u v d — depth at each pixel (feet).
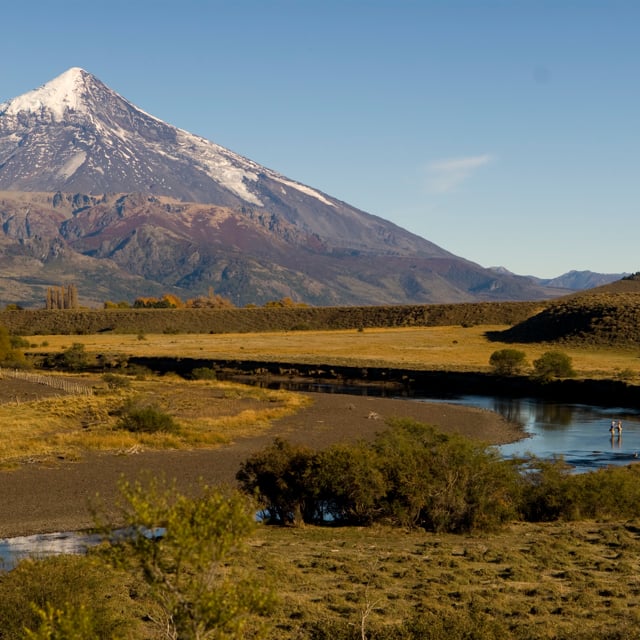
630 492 102.06
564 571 69.82
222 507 33.50
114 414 187.01
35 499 103.55
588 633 50.39
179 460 133.59
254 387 277.03
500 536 87.45
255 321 640.17
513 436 179.83
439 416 210.18
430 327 581.12
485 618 52.90
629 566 71.15
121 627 48.42
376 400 244.83
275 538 84.53
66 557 56.75
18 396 235.20
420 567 70.18
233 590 33.35
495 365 317.01
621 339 415.03
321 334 536.42
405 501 91.97
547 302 620.49
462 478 91.66
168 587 32.99
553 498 99.19
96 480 115.65
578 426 197.67
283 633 50.83
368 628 50.19
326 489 93.09
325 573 68.23
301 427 180.65
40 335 561.84
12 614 46.65
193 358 374.22
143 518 32.94
